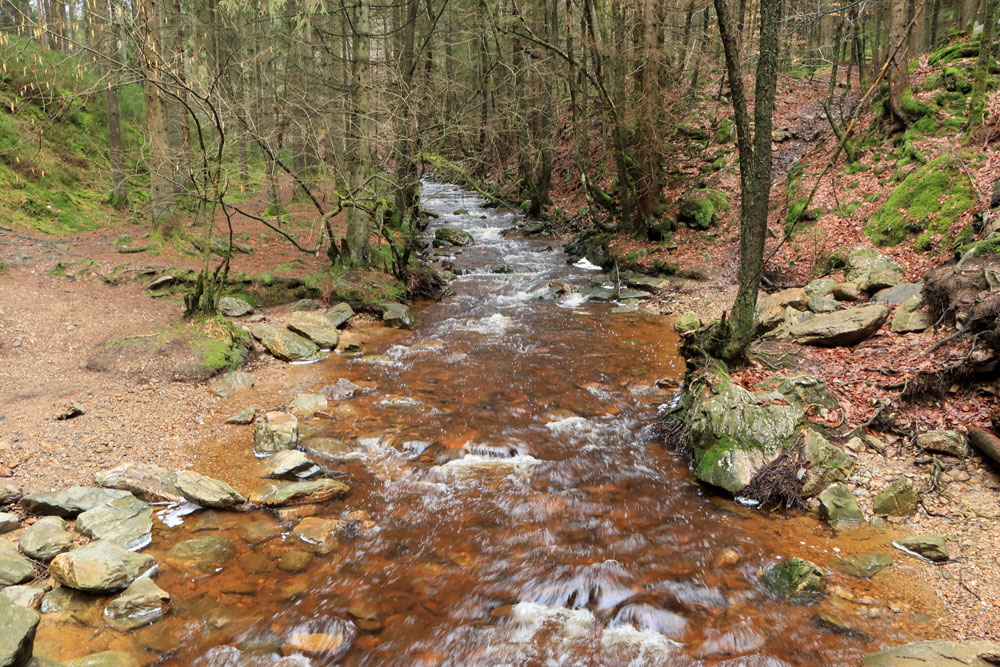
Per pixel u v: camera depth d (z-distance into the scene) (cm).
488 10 1802
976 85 1393
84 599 473
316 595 496
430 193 3167
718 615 474
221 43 1600
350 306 1336
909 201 1336
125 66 944
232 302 1240
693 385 788
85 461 668
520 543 571
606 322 1327
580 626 467
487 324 1313
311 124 1363
